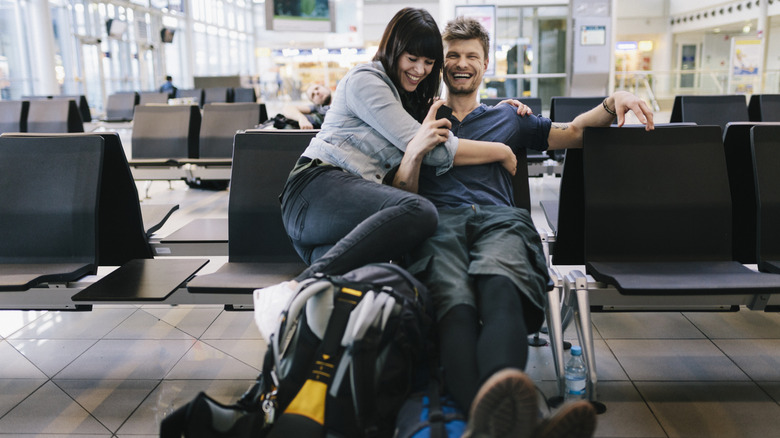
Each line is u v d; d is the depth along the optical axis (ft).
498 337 4.44
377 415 4.42
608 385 7.36
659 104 43.86
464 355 4.50
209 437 4.60
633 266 7.20
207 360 8.26
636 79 43.45
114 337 9.10
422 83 6.86
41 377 7.81
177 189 22.13
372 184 5.96
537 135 7.47
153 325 9.57
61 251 7.82
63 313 10.11
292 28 50.90
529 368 7.79
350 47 85.10
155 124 18.79
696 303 6.50
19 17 40.65
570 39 29.71
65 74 46.73
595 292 6.78
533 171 17.04
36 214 7.88
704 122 17.48
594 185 7.56
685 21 77.20
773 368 7.73
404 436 4.14
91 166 7.88
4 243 7.88
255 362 8.18
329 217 5.91
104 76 53.01
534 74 30.63
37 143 8.05
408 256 5.81
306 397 4.49
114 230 8.46
